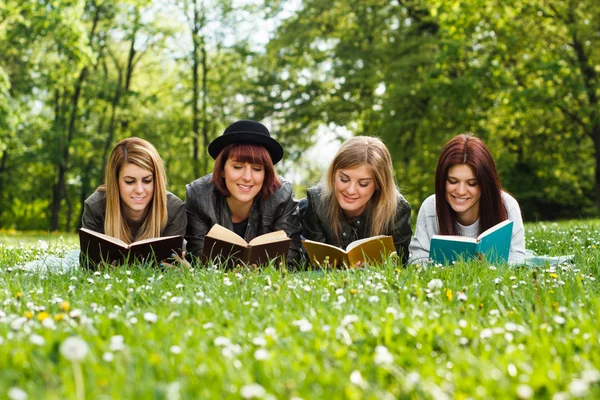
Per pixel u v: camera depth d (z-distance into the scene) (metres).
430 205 4.83
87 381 1.72
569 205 25.84
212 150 4.62
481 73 18.02
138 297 2.95
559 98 17.81
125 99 26.14
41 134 25.59
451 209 4.62
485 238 3.94
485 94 18.86
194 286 3.11
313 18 21.81
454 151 4.44
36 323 2.38
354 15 21.75
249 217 4.73
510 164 21.69
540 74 17.53
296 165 24.56
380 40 21.47
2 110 17.06
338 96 21.95
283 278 3.16
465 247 3.89
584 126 19.12
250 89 23.56
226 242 3.85
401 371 1.88
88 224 4.54
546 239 6.20
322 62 22.34
